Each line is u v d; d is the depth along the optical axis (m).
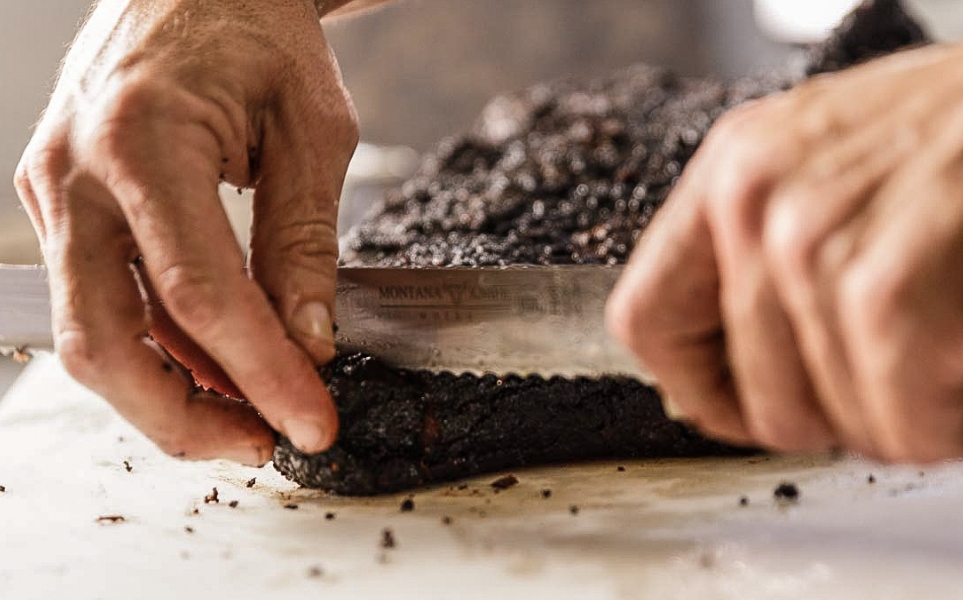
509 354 0.53
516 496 0.52
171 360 0.49
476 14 1.67
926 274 0.34
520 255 0.60
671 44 1.73
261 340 0.47
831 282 0.35
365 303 0.54
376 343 0.54
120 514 0.52
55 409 0.68
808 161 0.36
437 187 0.75
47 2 1.40
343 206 1.11
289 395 0.47
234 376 0.47
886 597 0.42
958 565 0.43
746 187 0.37
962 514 0.46
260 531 0.50
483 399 0.54
